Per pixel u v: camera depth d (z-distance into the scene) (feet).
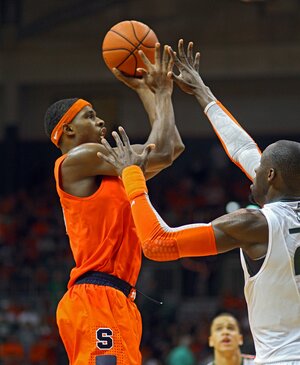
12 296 116.16
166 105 27.30
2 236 132.36
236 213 21.80
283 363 21.03
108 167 25.41
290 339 21.21
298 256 21.40
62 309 25.17
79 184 25.63
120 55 27.96
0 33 146.20
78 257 25.52
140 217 22.45
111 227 25.30
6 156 148.77
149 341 100.83
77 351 24.71
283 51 142.20
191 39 143.43
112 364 24.31
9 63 149.59
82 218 25.39
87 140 26.61
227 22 142.72
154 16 143.43
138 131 150.51
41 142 151.33
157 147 26.45
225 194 139.64
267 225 21.44
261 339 21.59
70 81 149.07
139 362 25.12
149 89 27.84
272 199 22.44
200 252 21.81
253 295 21.74
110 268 25.18
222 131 26.91
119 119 150.51
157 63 27.55
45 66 149.07
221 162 146.82
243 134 26.81
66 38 148.25
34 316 107.45
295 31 141.08
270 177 22.36
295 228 21.53
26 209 141.18
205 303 110.32
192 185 142.92
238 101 147.64
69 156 25.73
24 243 129.70
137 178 23.17
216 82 147.13
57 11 139.74
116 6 144.97
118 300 24.88
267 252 21.35
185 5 142.92
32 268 121.08
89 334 24.56
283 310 21.33
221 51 143.33
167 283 113.29
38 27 142.00
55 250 126.21
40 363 99.60
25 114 151.74
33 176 149.89
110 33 28.30
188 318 108.27
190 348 98.63
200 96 27.55
